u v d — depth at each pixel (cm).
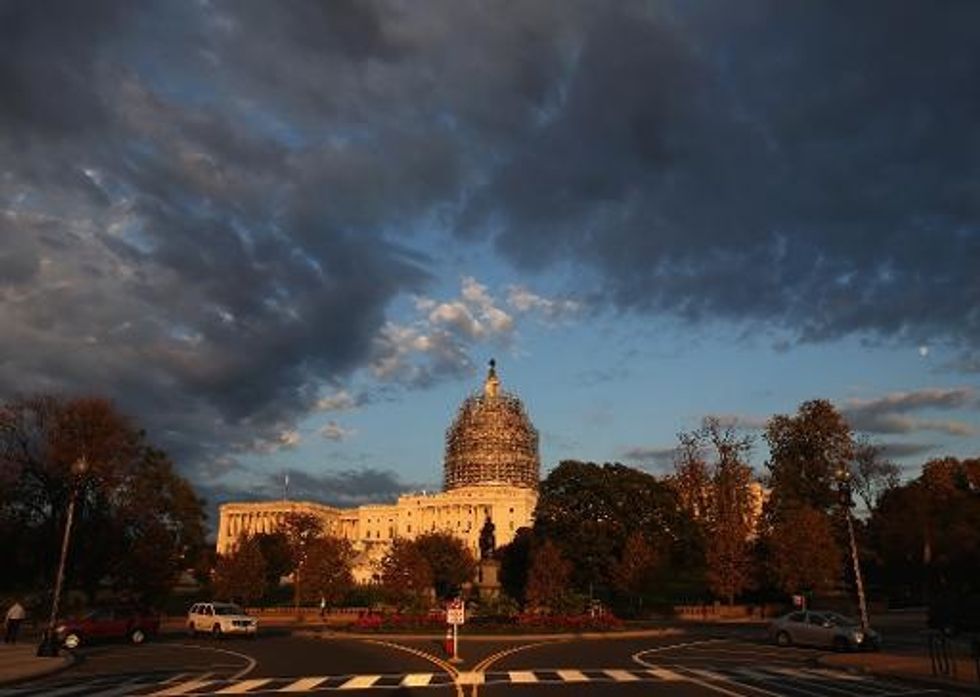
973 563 8269
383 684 2470
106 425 6512
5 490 6347
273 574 12588
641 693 2234
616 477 8869
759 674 2812
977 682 2469
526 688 2355
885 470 9412
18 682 2612
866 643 3959
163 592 7175
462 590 9312
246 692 2297
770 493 9388
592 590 8631
